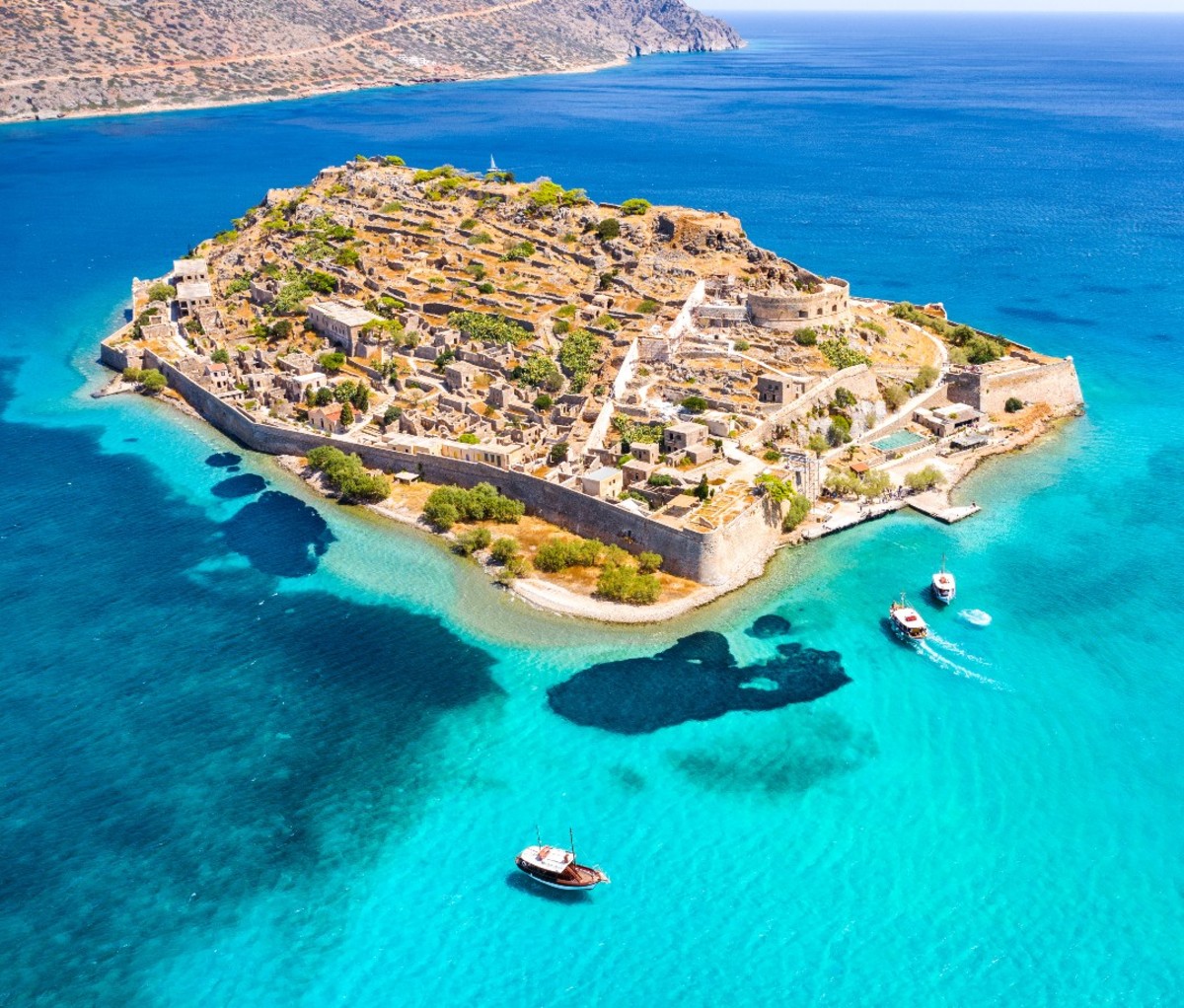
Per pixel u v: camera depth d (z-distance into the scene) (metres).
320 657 175.12
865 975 119.88
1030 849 135.25
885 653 172.62
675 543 193.62
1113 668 167.88
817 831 138.62
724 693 163.88
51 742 156.75
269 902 130.62
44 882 133.50
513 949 124.38
